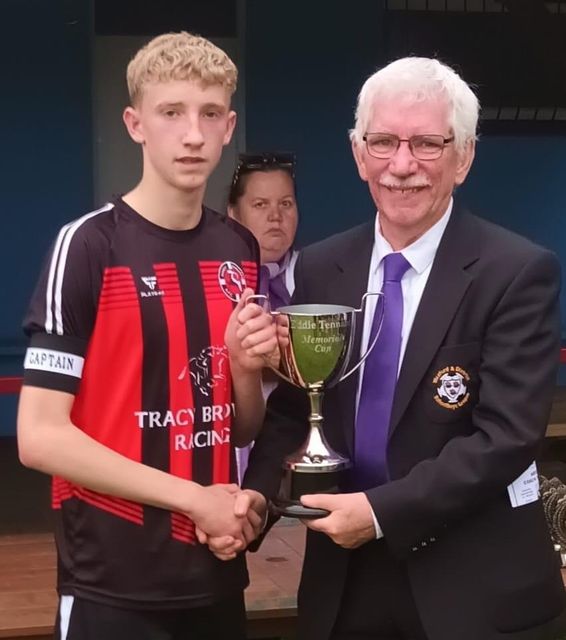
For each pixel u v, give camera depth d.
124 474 1.99
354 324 2.09
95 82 5.73
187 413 2.06
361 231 2.21
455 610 2.03
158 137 2.00
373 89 2.02
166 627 2.09
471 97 2.04
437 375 2.01
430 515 1.96
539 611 2.07
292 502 2.05
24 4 5.46
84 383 2.03
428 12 5.77
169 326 2.04
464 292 2.02
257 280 2.21
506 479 1.97
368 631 2.15
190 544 2.06
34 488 4.38
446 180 2.03
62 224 5.65
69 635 2.07
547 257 2.02
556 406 4.62
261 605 2.96
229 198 3.34
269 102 5.71
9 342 5.62
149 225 2.06
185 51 1.98
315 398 2.10
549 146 5.99
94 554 2.05
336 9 5.70
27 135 5.56
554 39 5.86
